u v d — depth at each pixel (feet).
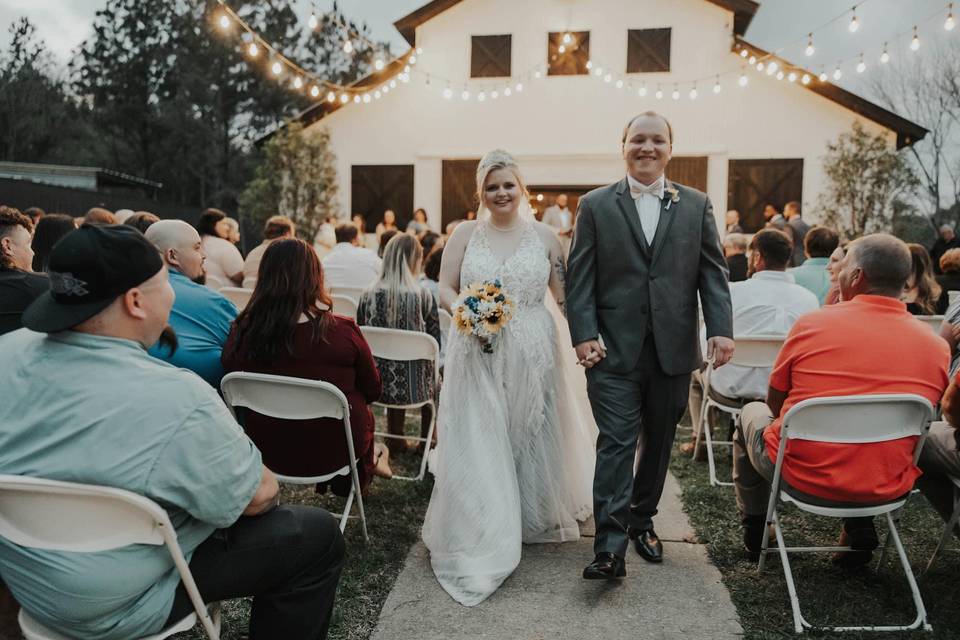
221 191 103.09
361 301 13.58
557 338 10.49
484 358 9.84
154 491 4.99
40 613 5.11
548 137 49.11
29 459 4.93
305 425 9.01
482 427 9.64
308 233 49.52
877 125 45.32
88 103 111.75
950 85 70.85
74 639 5.22
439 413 10.11
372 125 51.13
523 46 49.06
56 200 48.88
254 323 8.82
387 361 12.83
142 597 5.24
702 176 47.24
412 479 12.78
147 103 108.17
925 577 9.18
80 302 5.07
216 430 5.20
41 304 5.15
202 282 10.64
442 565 9.20
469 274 10.16
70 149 107.04
